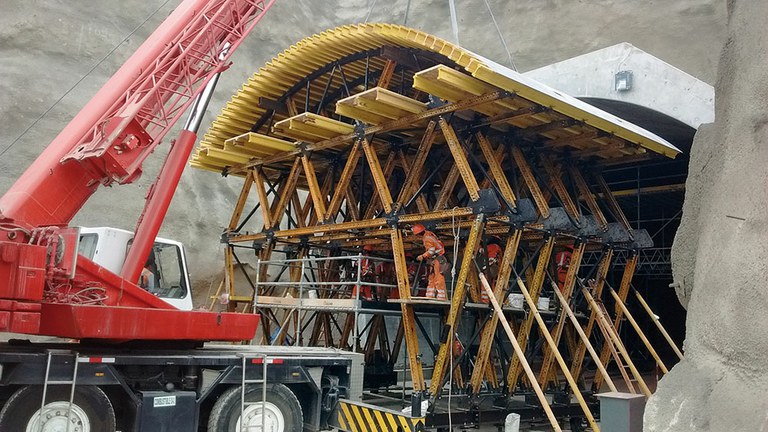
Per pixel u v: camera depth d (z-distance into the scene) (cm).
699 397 596
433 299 1230
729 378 579
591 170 1652
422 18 3403
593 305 1377
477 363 1221
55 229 783
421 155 1311
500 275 1245
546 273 1346
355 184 1828
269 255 1636
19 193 815
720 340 599
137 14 2461
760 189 599
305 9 3203
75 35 2264
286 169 1819
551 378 1430
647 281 2533
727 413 544
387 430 909
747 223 602
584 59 1838
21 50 2138
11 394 787
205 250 2384
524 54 3147
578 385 1490
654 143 1441
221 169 1775
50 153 856
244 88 1638
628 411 832
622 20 2933
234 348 1108
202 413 956
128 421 866
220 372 931
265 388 933
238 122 1703
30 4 2173
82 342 955
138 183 2250
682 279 905
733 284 589
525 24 3169
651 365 2452
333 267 1720
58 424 779
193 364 894
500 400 1254
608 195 1634
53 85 2164
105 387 860
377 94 1198
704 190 858
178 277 1171
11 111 2044
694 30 2766
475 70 1071
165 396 864
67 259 775
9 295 723
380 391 1670
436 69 1102
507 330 1120
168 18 1027
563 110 1226
